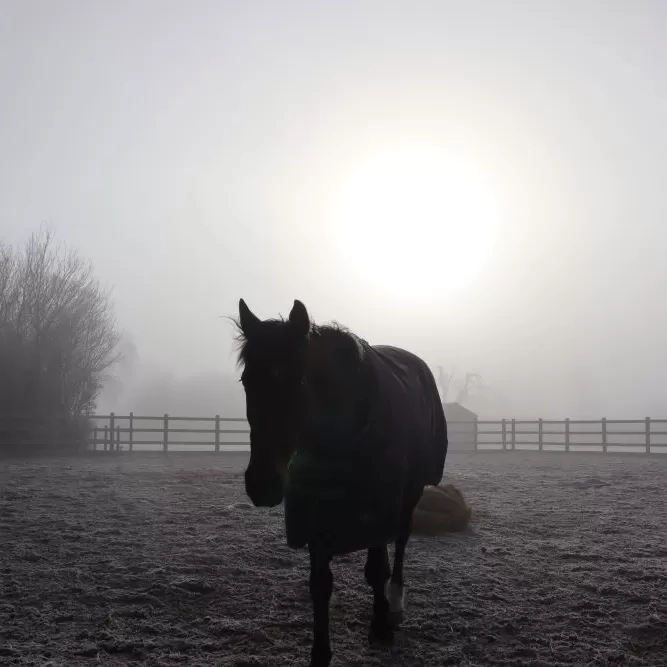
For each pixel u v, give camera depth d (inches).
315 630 166.9
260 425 154.3
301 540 169.3
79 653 192.9
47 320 1053.8
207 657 189.3
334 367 168.6
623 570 277.7
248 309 163.9
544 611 230.2
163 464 821.9
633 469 767.1
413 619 220.4
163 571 274.4
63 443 1023.6
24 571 278.8
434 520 360.5
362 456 170.4
